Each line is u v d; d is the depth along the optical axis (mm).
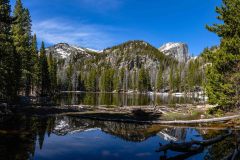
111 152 19625
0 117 32656
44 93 87938
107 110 46875
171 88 163875
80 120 36094
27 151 18562
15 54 50188
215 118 34688
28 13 58562
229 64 28641
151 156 18516
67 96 100688
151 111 45312
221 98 29047
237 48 27906
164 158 17844
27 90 71688
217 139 22141
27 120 32938
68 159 17500
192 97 112562
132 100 85062
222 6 29516
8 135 23062
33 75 72125
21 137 22750
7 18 30312
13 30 54406
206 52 30906
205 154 18438
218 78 29172
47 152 18812
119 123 34438
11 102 47719
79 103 65750
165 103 71750
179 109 49094
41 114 39688
